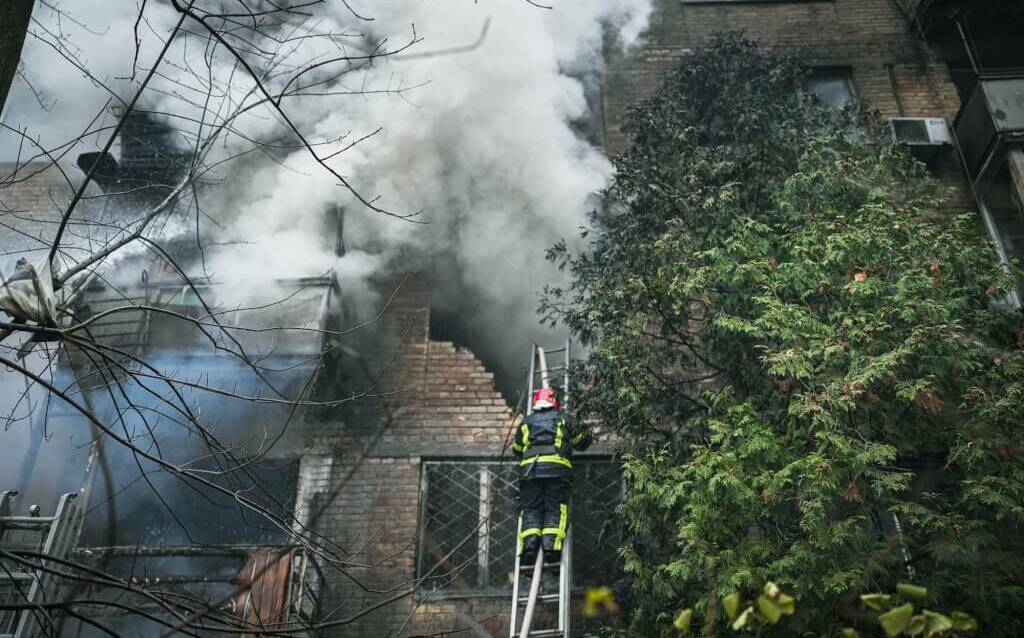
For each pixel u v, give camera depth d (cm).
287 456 896
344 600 796
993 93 983
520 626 773
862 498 542
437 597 801
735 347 676
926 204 720
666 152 805
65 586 729
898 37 1195
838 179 705
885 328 561
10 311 373
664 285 670
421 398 929
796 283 625
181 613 391
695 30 1223
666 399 695
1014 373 560
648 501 607
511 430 855
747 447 544
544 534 688
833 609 514
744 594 527
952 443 564
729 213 702
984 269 638
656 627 585
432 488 879
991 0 1141
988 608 505
